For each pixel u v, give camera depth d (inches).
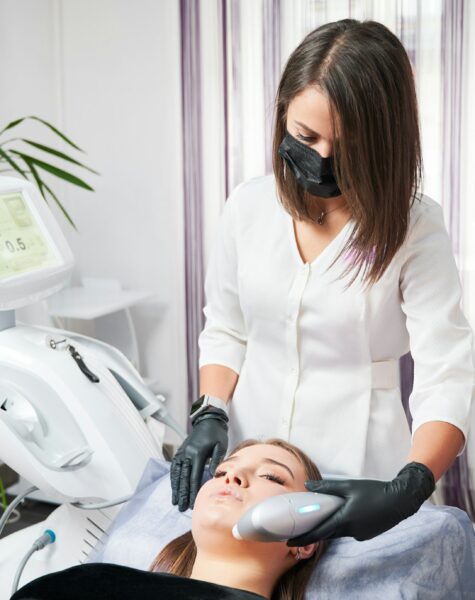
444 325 59.0
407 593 56.0
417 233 59.7
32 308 124.9
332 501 49.8
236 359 69.7
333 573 58.0
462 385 58.1
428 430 56.3
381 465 64.7
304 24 118.1
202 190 127.6
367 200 54.0
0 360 67.4
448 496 120.9
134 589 51.8
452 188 115.4
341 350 63.4
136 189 134.3
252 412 67.4
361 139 52.4
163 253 134.9
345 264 61.6
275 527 48.4
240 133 124.0
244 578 56.4
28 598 51.0
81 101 134.4
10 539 73.0
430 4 112.3
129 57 130.5
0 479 114.5
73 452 67.3
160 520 64.6
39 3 129.7
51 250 71.7
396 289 61.1
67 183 137.7
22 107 128.0
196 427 63.3
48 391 67.4
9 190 70.2
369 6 114.5
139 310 137.8
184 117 126.3
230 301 69.6
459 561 58.5
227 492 57.6
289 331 63.8
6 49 124.9
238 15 121.0
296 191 60.7
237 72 122.5
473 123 114.0
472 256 117.1
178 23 124.4
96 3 130.7
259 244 65.2
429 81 114.1
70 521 70.2
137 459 68.9
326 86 51.9
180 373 134.7
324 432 64.7
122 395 71.1
